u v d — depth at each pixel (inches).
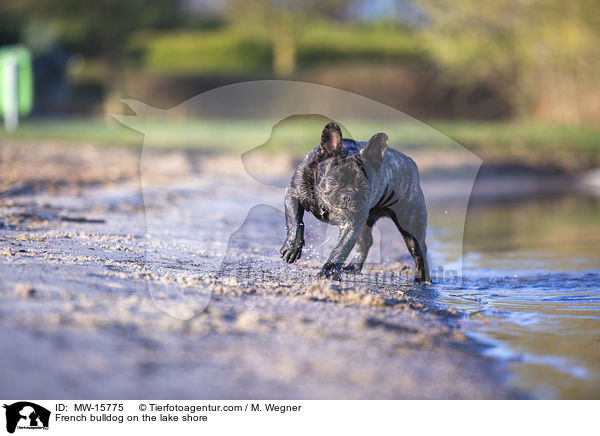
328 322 565.3
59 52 4190.5
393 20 4864.7
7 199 1095.0
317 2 4650.6
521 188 2025.1
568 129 2878.9
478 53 3299.7
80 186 1315.2
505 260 952.3
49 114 3535.9
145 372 431.5
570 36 3014.3
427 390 450.9
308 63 4623.5
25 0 4062.5
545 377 489.1
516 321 631.8
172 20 5162.4
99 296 555.5
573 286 793.6
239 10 4687.5
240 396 418.0
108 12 3929.6
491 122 3565.5
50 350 441.1
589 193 1932.8
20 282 562.3
